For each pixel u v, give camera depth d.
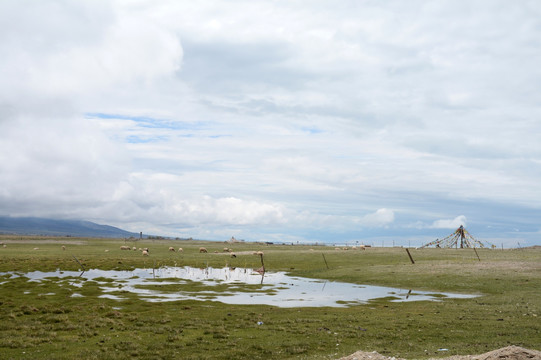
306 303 47.66
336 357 22.67
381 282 67.56
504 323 32.69
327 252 130.62
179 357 23.19
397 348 25.05
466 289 58.28
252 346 25.78
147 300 48.19
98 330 30.31
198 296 52.84
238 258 117.62
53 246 179.25
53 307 39.81
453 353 23.20
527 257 94.69
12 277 70.75
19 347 24.67
